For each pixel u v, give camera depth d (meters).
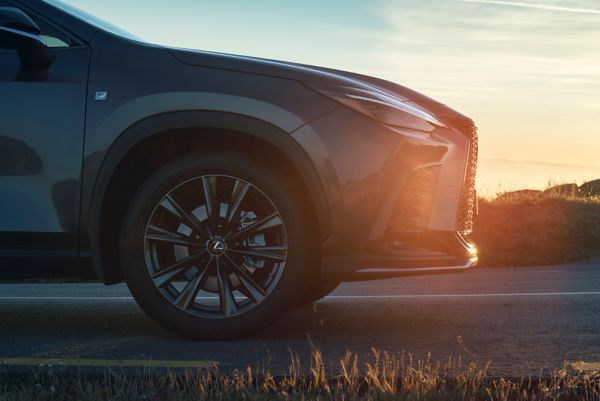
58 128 3.81
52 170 3.81
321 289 4.92
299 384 2.94
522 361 3.39
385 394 2.68
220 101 3.73
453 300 5.45
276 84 3.80
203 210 3.89
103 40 3.96
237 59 3.89
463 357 3.47
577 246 9.89
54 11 4.03
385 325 4.37
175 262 3.92
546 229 10.38
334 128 3.75
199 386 2.82
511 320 4.53
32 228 3.85
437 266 3.88
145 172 4.03
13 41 3.72
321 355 3.51
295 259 3.80
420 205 3.86
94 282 7.85
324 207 3.75
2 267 3.93
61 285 7.30
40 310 5.18
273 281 3.83
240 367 3.26
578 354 3.54
